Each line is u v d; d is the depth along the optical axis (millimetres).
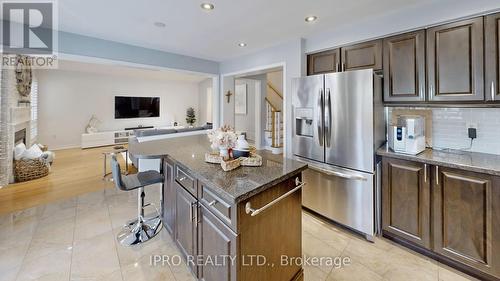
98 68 7023
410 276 1906
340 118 2523
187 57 4410
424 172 2062
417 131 2238
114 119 8203
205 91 10039
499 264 1722
